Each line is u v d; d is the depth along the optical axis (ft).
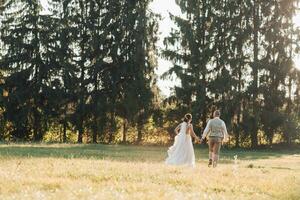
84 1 196.85
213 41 185.98
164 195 30.19
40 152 90.22
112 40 194.18
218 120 71.31
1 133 195.93
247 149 176.76
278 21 185.26
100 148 125.39
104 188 31.55
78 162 56.08
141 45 190.19
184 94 183.52
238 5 187.21
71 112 196.44
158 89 194.90
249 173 56.44
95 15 196.24
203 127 182.91
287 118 179.73
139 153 109.40
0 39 197.57
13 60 194.29
